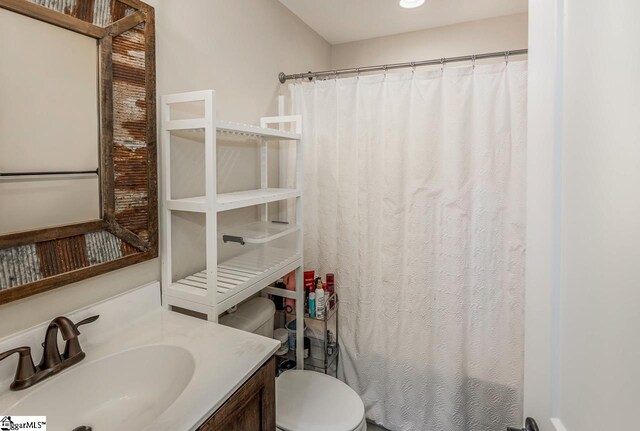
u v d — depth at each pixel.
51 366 0.91
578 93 0.58
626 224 0.46
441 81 1.74
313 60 2.41
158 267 1.31
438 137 1.76
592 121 0.54
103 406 0.98
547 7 0.68
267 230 1.66
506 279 1.70
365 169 1.91
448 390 1.82
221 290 1.28
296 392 1.59
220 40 1.57
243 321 1.59
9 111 0.86
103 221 1.08
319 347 2.06
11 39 0.86
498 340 1.73
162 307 1.32
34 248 0.92
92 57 1.03
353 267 2.00
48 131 0.94
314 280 1.97
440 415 1.85
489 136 1.66
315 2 2.02
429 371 1.86
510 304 1.69
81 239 1.03
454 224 1.75
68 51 0.97
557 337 0.65
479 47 2.26
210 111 1.16
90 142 1.04
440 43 2.35
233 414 0.88
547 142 0.67
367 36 2.50
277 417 1.42
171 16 1.32
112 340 1.09
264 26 1.88
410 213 1.84
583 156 0.56
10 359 0.89
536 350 0.72
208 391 0.84
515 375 1.71
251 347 1.05
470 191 1.72
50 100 0.94
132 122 1.15
